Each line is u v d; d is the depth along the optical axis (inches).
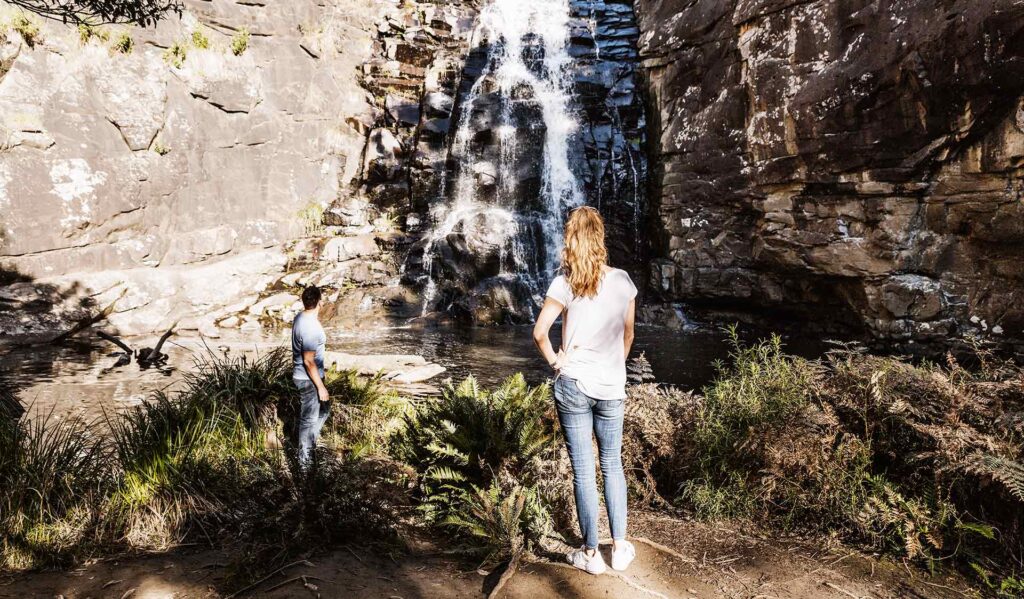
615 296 114.7
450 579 115.9
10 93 481.1
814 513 139.0
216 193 601.3
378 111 709.9
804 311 477.7
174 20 574.2
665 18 566.6
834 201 418.9
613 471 117.1
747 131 461.1
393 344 444.1
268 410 188.5
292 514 128.1
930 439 131.8
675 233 538.9
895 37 358.0
